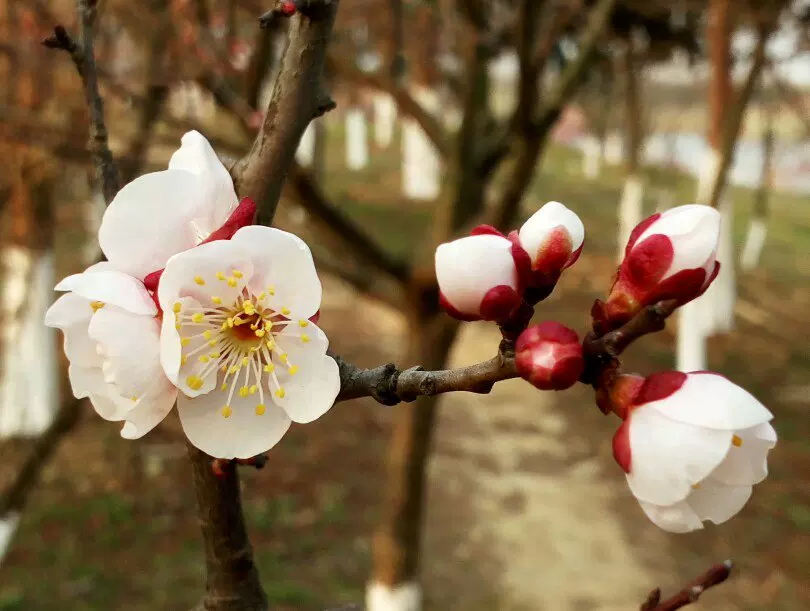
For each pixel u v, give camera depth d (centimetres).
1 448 644
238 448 79
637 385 77
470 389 75
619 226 1468
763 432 80
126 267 80
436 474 664
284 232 78
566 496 640
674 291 79
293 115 93
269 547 541
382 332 947
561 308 1027
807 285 1323
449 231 371
